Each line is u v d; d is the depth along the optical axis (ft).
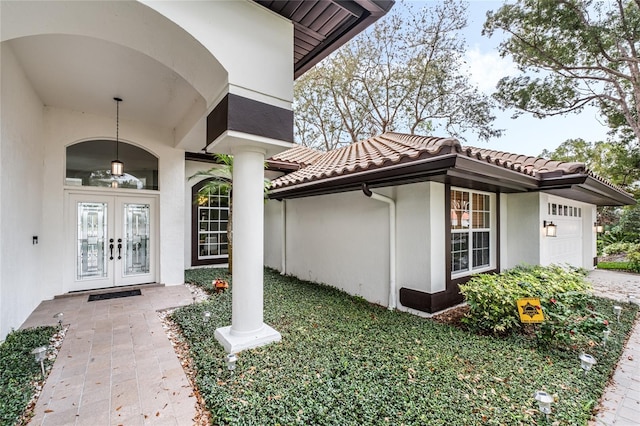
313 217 26.53
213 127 12.75
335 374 10.59
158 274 25.12
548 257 24.84
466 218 20.84
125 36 11.21
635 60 39.47
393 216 19.35
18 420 8.43
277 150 13.51
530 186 21.01
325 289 23.70
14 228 14.56
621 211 66.03
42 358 10.48
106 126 22.61
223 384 9.91
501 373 10.91
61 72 16.35
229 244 28.63
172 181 25.61
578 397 9.61
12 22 9.96
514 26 44.52
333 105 57.26
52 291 20.83
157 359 12.26
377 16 12.62
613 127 50.57
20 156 15.47
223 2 11.41
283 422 8.05
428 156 14.16
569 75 46.06
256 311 13.23
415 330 14.97
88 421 8.51
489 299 14.67
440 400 9.16
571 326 13.01
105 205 23.38
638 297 24.00
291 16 12.90
